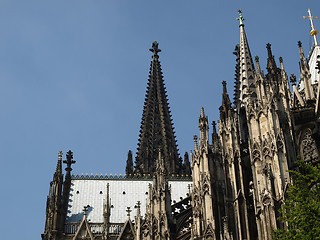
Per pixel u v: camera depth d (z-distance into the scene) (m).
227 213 78.56
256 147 78.38
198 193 80.06
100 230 99.44
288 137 78.62
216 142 83.75
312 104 85.62
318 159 78.38
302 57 98.75
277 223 71.19
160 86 163.38
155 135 152.50
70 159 109.38
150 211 85.31
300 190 57.28
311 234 51.81
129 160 146.50
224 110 87.75
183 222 89.50
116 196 109.12
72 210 104.31
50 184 102.75
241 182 80.44
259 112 80.81
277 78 84.69
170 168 146.25
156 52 172.25
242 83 106.44
